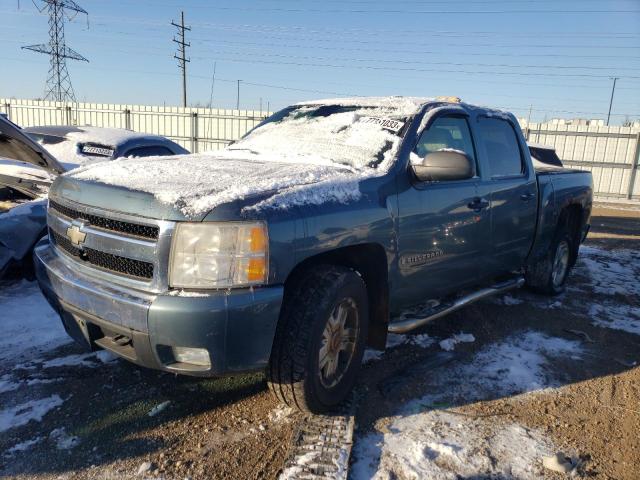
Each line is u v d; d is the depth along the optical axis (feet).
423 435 9.50
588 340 14.75
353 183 10.09
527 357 13.37
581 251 28.73
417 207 11.18
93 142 22.29
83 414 9.64
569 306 17.95
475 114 14.14
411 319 11.76
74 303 9.02
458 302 13.25
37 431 9.08
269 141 13.32
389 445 9.12
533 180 15.85
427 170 11.03
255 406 10.23
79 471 8.13
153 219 8.18
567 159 68.03
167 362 8.29
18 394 10.19
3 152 17.22
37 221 16.52
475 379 11.90
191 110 72.43
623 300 19.16
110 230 8.75
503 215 14.16
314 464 8.28
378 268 10.75
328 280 9.23
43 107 77.10
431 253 11.76
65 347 12.33
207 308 7.80
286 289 9.16
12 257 15.94
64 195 9.83
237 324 8.00
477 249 13.34
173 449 8.78
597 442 9.69
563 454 9.05
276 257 8.30
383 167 11.05
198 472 8.23
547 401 11.12
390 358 12.75
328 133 12.73
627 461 9.14
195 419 9.68
